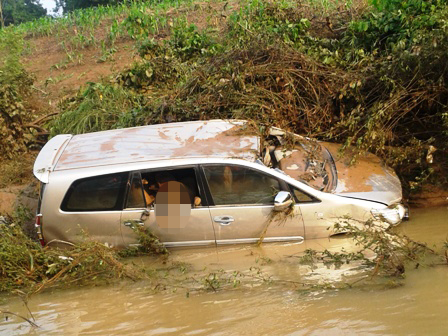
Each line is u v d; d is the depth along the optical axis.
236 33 10.84
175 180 5.95
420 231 6.08
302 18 10.78
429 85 7.21
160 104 8.24
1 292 5.73
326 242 5.84
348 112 7.77
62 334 4.76
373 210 5.75
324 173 6.20
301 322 4.57
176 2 17.92
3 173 9.14
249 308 4.88
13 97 9.89
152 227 5.93
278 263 5.61
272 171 5.85
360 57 8.38
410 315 4.52
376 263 5.30
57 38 17.22
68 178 5.96
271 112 7.40
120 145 6.48
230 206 5.86
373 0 9.65
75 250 5.72
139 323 4.82
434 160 7.35
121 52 14.90
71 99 10.30
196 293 5.24
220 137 6.45
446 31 7.04
